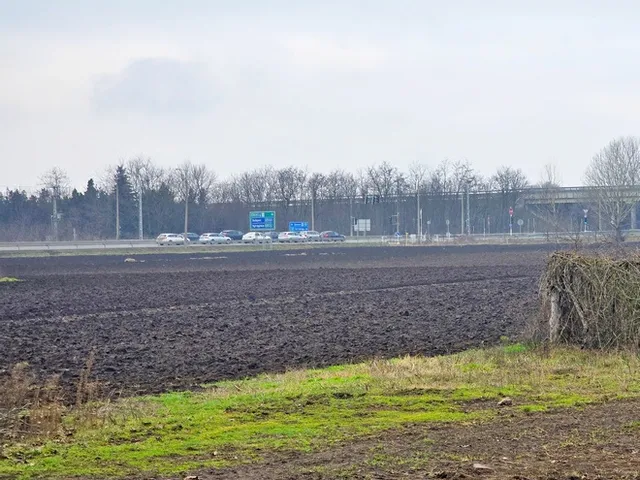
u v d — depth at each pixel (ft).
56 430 147.54
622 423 143.13
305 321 347.36
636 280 236.22
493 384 186.70
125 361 248.11
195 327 332.80
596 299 238.89
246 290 508.12
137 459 125.39
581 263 242.99
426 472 113.09
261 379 209.36
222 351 266.77
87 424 150.61
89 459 125.80
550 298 248.93
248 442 135.33
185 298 463.83
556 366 212.43
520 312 362.53
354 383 190.08
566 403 164.66
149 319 364.79
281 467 118.52
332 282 559.38
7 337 309.01
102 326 341.82
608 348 235.20
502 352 238.07
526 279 558.56
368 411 159.53
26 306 433.07
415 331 309.22
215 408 165.27
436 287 507.71
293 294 478.18
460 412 157.69
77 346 282.97
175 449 131.34
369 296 456.45
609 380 191.11
